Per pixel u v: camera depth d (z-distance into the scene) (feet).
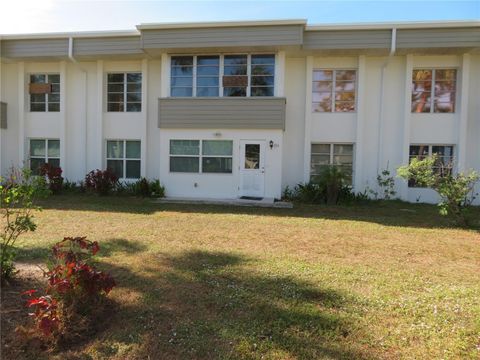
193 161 43.19
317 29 40.73
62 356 9.53
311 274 15.53
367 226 27.35
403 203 41.57
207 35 40.50
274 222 28.19
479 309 12.25
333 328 10.93
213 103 42.09
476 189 42.01
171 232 23.59
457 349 9.95
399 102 43.88
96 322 11.06
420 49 40.86
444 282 15.06
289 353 9.70
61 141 48.42
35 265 15.89
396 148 44.09
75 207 33.76
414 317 11.72
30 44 45.73
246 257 18.02
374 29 40.50
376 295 13.41
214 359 9.46
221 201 39.52
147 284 14.06
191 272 15.49
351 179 45.27
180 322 11.18
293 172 45.39
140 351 9.78
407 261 18.15
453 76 43.57
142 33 41.39
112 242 20.57
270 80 42.14
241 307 12.18
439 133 43.50
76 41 44.96
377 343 10.20
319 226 26.96
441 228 27.09
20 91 48.96
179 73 43.27
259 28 39.93
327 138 44.96
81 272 10.75
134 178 48.37
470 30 39.42
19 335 10.13
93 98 48.44
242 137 42.22
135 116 47.73
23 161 47.39
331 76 45.03
